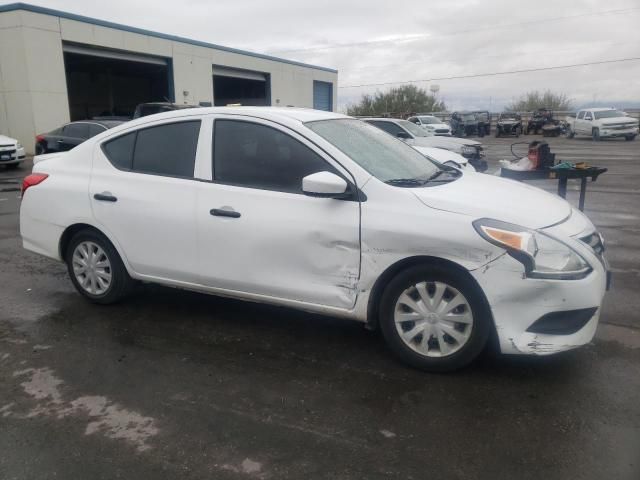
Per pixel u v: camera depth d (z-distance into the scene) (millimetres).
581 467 2717
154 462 2812
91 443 2979
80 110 35125
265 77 35531
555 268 3322
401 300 3670
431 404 3301
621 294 5125
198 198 4211
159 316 4754
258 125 4113
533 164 7059
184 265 4359
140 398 3434
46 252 5078
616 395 3369
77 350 4117
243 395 3447
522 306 3346
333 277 3805
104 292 4895
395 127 13500
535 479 2641
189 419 3193
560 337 3385
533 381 3543
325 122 4301
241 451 2891
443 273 3496
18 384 3621
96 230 4805
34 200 5031
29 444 2977
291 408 3289
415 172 4180
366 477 2672
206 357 3977
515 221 3441
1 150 16328
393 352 3779
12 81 21234
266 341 4230
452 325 3559
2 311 4906
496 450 2859
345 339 4246
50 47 21594
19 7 20422
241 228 4031
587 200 10578
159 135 4512
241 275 4117
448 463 2764
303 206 3850
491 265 3344
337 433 3031
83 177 4797
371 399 3373
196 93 29500
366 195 3697
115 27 24359
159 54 26922
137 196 4477
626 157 19906
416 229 3498
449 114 47281
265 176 4035
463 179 4328
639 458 2775
